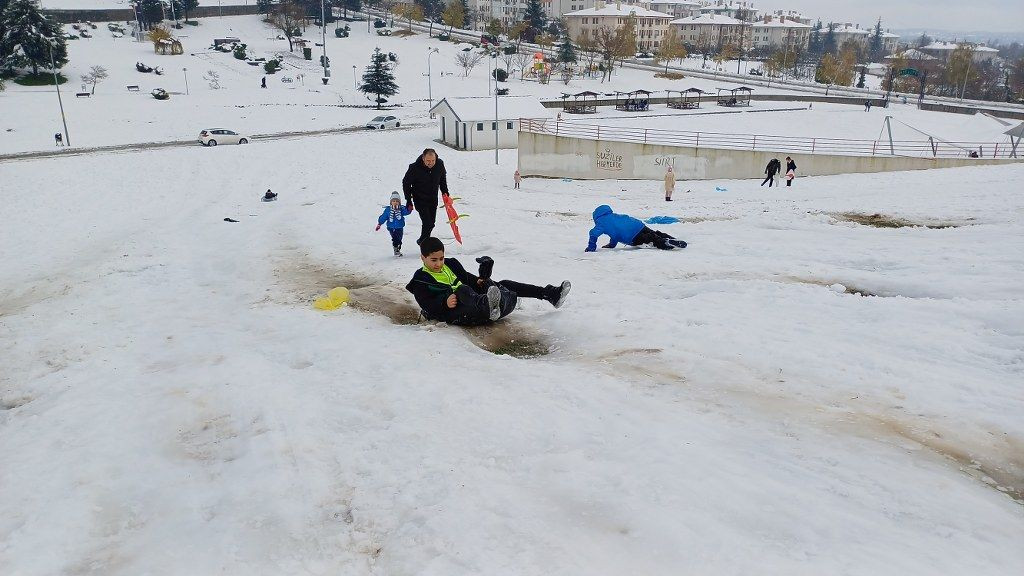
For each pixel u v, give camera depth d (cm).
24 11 7650
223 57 10081
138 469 409
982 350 532
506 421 435
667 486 332
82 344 796
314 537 322
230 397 518
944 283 753
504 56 11694
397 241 1259
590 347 627
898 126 6688
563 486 344
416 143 5094
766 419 425
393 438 423
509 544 294
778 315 681
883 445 381
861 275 841
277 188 3100
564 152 3759
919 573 254
